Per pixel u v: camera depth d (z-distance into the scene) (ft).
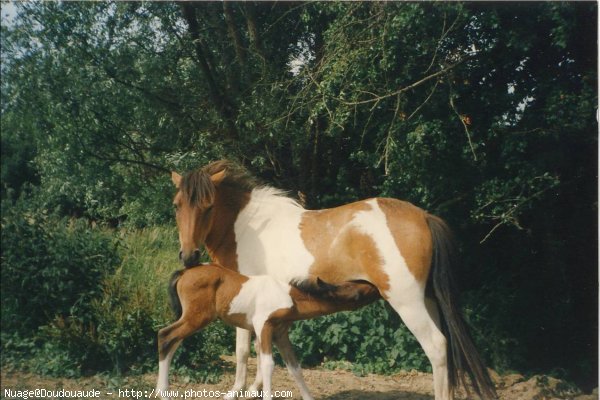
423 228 17.30
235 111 33.24
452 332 17.01
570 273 29.66
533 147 27.22
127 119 33.73
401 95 27.04
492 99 27.17
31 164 36.22
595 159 27.63
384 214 17.43
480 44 26.99
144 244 34.35
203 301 16.85
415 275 16.90
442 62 27.25
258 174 32.71
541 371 27.25
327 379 22.93
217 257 18.90
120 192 36.78
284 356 17.81
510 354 27.48
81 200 36.96
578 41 26.53
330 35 27.99
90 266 22.91
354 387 21.89
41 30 31.83
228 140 32.19
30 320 22.08
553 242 29.17
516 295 28.89
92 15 32.12
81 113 32.19
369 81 27.27
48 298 22.11
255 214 18.63
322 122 31.68
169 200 34.96
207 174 17.88
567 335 29.25
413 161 27.14
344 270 17.40
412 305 16.87
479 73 28.02
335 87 27.73
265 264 18.08
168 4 33.17
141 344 21.59
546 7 24.71
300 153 32.22
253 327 17.20
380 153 29.01
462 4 24.57
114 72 32.55
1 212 22.66
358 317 25.77
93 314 21.97
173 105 33.76
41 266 22.15
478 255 30.68
